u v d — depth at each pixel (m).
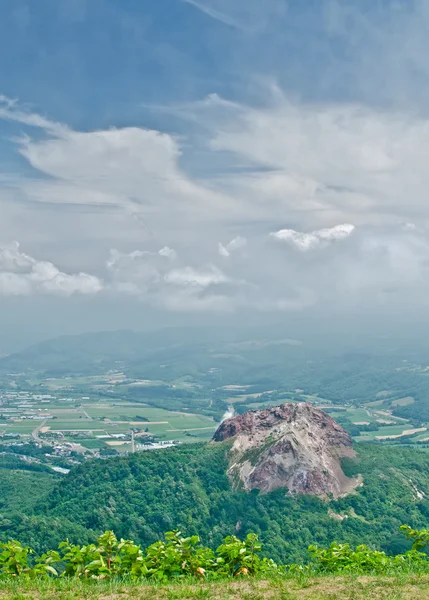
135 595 28.03
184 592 28.28
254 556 33.56
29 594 27.45
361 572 33.72
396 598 28.23
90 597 27.42
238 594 28.72
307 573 34.28
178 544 32.88
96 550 31.31
